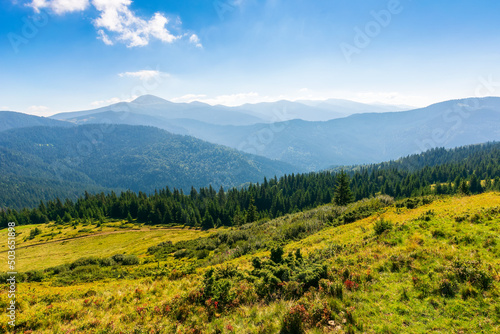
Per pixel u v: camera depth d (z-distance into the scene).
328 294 9.69
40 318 10.94
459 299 7.91
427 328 7.01
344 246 16.47
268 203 132.38
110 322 10.19
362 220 26.25
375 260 12.05
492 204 17.59
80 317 11.19
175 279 16.47
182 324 9.55
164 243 60.00
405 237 14.19
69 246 75.31
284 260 14.57
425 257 10.81
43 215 129.75
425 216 16.75
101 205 141.25
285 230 33.44
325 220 34.59
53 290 16.73
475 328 6.65
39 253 69.12
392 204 33.91
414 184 126.69
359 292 9.43
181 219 109.94
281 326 8.23
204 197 156.12
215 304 10.27
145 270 28.62
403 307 8.05
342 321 7.93
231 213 109.44
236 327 8.70
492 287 7.96
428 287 8.77
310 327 7.88
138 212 116.75
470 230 12.61
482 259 9.85
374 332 7.20
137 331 9.17
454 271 9.16
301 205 127.12
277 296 10.71
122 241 78.38
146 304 11.76
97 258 37.38
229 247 37.19
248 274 13.98
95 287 17.58
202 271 17.88
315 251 17.38
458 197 27.48
